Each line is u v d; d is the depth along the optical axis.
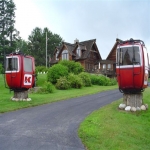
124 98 10.20
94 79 30.78
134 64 9.35
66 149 5.31
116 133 6.61
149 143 6.41
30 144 5.62
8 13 58.16
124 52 9.66
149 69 10.66
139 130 7.37
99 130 6.77
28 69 13.02
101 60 48.88
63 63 30.72
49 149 5.29
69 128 7.11
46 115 9.15
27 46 81.44
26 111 10.05
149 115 9.30
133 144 6.01
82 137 6.18
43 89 18.86
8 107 10.69
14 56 12.45
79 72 30.58
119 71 9.70
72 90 21.98
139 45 9.41
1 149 5.27
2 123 7.72
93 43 46.81
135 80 9.39
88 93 18.31
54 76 25.58
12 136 6.24
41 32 85.12
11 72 12.44
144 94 16.30
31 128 7.10
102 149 5.39
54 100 13.69
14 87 12.78
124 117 8.58
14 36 58.84
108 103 12.62
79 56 45.25
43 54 78.94
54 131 6.77
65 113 9.59
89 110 10.32
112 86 28.92
